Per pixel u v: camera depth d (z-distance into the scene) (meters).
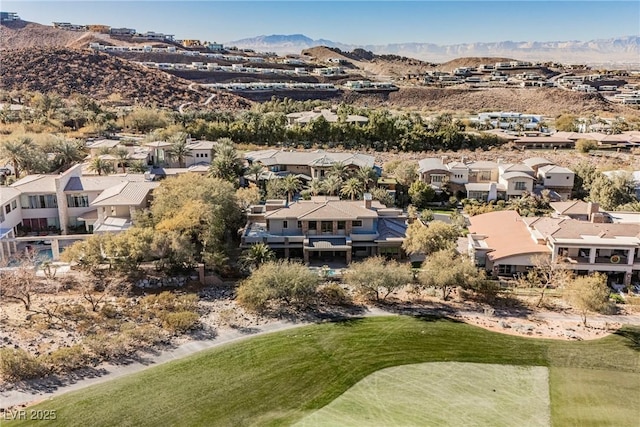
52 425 36.22
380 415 38.31
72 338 47.41
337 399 40.31
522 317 55.50
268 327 51.91
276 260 65.69
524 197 96.31
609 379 43.72
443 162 110.06
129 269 59.53
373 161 106.19
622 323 54.38
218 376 43.03
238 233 74.94
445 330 51.88
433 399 40.44
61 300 54.59
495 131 169.25
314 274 58.06
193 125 135.88
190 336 49.44
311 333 50.81
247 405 39.38
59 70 179.50
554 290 62.41
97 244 59.69
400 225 73.31
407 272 58.56
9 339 46.38
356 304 57.72
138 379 42.19
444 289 59.28
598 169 111.81
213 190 71.50
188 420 37.44
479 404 39.91
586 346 49.28
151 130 134.62
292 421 37.53
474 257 67.12
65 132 127.06
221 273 63.16
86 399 39.22
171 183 73.69
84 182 77.56
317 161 103.69
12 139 95.31
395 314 55.44
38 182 76.75
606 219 73.94
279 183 90.50
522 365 45.69
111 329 49.44
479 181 104.38
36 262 60.81
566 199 102.06
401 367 45.00
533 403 40.16
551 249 64.69
